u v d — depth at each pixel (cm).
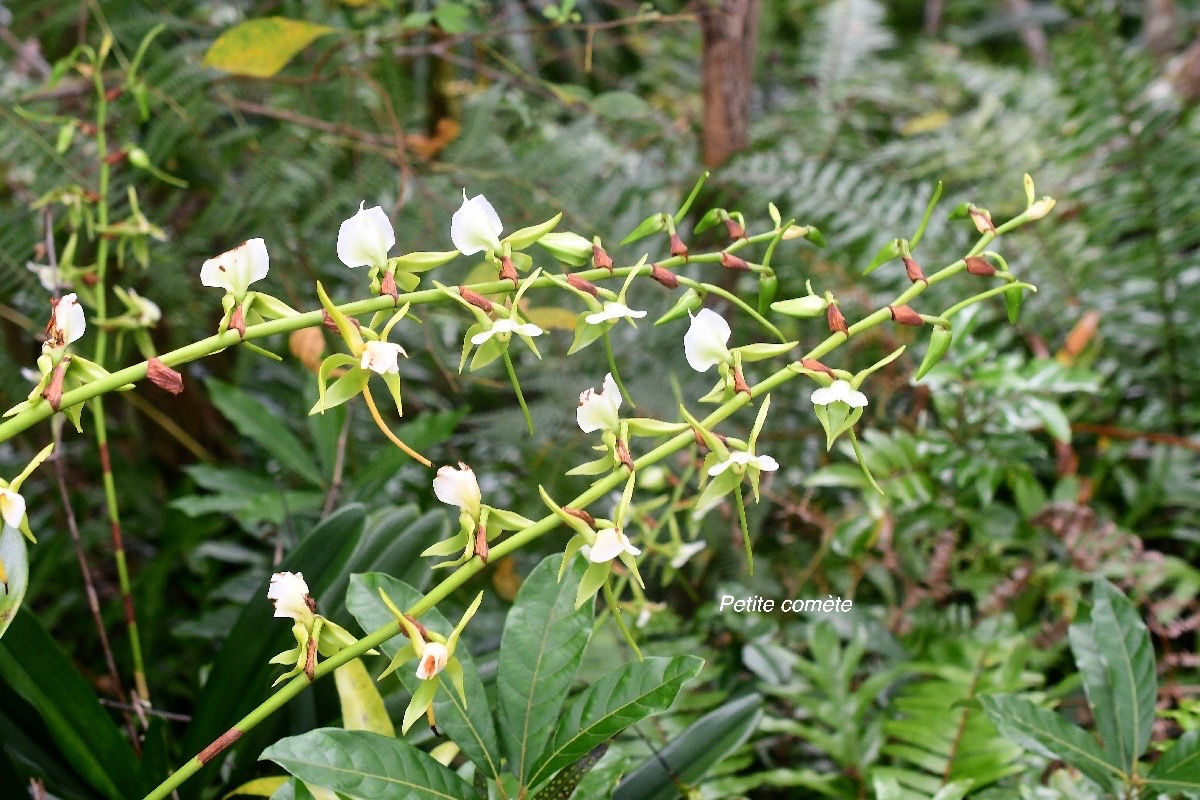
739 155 177
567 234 80
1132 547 141
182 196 158
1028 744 94
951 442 142
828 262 171
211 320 162
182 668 144
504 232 155
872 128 264
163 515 165
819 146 219
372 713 92
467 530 73
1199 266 174
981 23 381
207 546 145
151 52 144
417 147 159
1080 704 126
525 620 85
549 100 181
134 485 167
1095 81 185
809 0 302
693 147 195
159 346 163
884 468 140
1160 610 132
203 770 97
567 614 85
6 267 132
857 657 121
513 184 155
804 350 166
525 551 150
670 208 169
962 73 285
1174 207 173
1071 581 136
